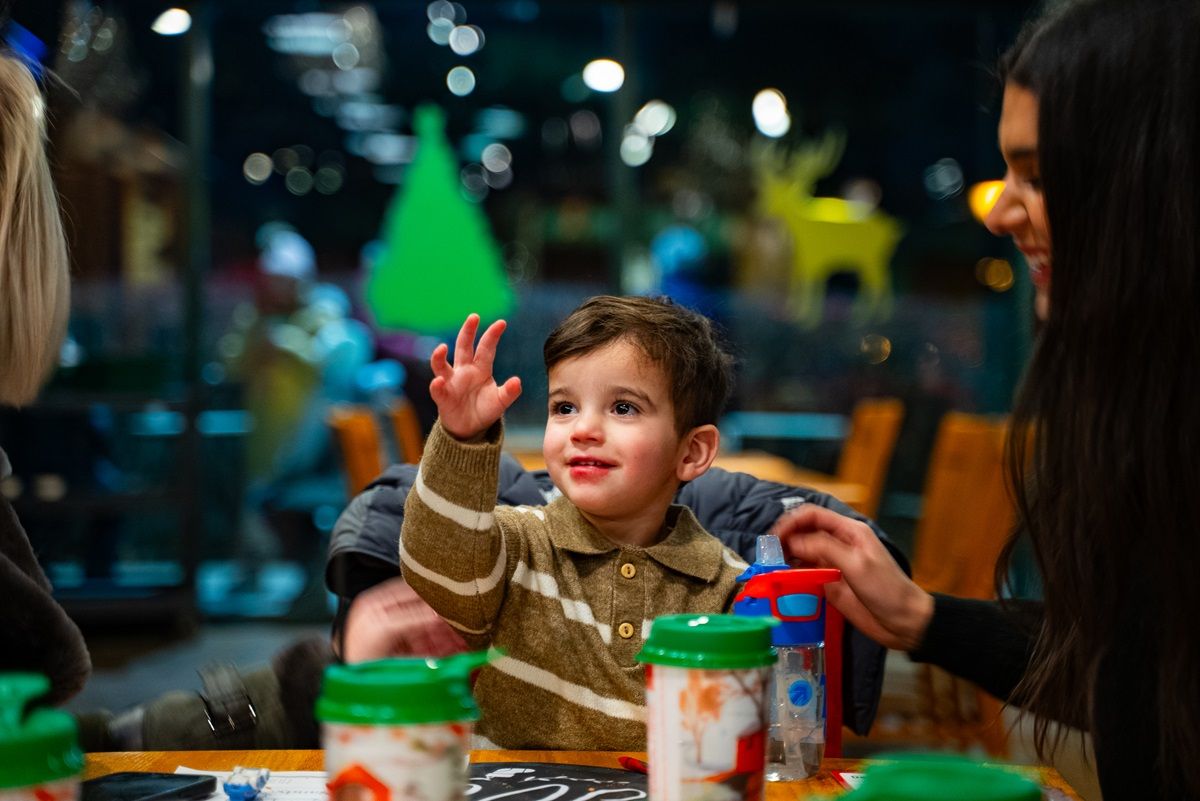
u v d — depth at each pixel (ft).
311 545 19.88
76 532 18.62
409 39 20.58
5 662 3.82
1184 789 3.51
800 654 3.83
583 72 20.80
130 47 18.95
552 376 4.68
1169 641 3.48
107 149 18.22
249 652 17.13
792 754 3.80
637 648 4.44
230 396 19.81
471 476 3.93
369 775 2.56
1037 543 3.94
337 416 13.02
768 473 12.83
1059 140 3.63
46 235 4.15
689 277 20.95
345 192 20.51
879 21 20.90
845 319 20.97
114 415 18.47
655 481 4.58
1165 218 3.47
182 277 19.36
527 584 4.46
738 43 20.86
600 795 3.44
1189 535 3.47
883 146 21.02
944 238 20.99
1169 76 3.47
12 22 5.60
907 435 20.67
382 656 4.11
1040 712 4.17
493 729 4.41
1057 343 3.79
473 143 20.83
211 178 20.07
